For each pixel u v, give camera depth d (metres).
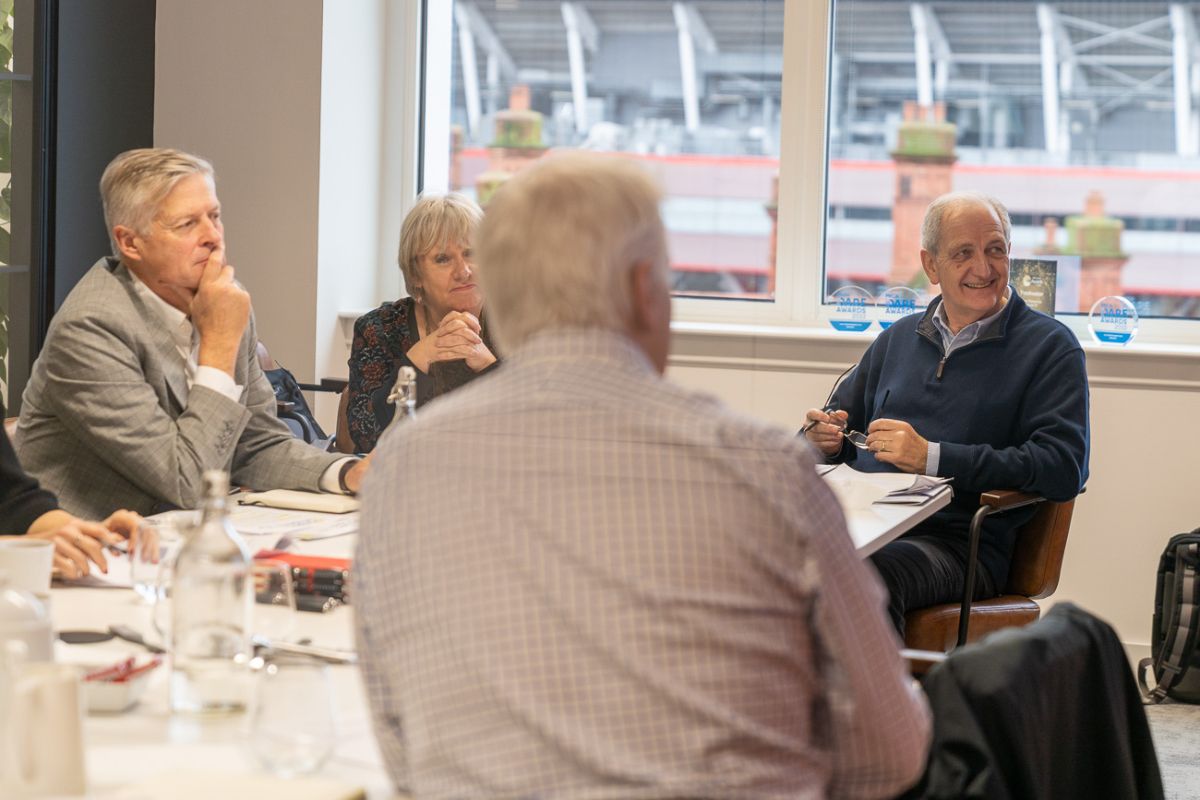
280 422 2.70
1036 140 4.45
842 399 3.54
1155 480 4.10
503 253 1.12
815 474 1.06
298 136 4.38
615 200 1.11
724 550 1.01
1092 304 4.45
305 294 4.42
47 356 2.40
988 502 2.90
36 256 4.01
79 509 2.40
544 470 1.04
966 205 3.27
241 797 1.07
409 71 4.76
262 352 3.65
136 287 2.48
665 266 1.14
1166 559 3.82
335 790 1.08
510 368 1.11
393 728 1.11
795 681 1.04
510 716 0.98
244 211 4.44
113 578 1.85
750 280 4.65
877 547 2.26
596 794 0.96
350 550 2.06
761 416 4.32
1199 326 4.32
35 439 2.44
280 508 2.44
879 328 4.40
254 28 4.39
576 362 1.08
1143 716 1.64
